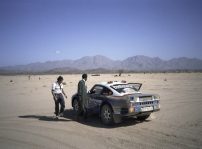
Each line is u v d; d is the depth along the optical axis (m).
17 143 8.04
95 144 7.76
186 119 11.00
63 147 7.52
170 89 27.08
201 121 10.53
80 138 8.46
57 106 11.72
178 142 7.77
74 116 12.43
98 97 10.98
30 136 8.84
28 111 14.09
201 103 15.91
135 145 7.57
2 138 8.63
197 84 35.53
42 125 10.52
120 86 11.04
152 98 10.36
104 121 10.48
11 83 49.38
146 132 9.03
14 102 18.09
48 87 33.91
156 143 7.71
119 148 7.32
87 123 10.80
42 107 15.48
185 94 21.62
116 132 9.17
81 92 11.13
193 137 8.27
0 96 22.77
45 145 7.76
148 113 10.38
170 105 15.22
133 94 10.28
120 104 9.82
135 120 11.13
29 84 43.50
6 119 11.89
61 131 9.47
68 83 43.84
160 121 10.73
